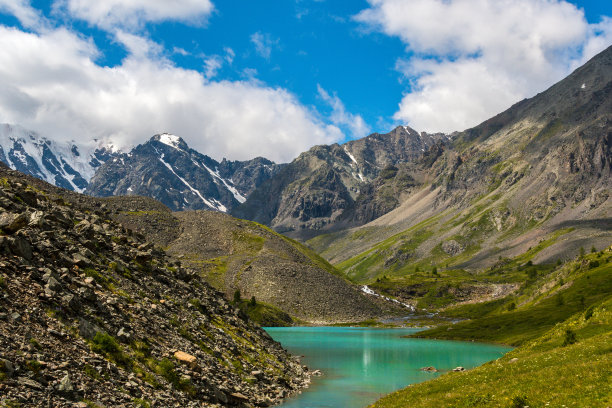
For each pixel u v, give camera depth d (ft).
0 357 87.30
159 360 135.44
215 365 163.53
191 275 261.65
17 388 82.69
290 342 494.59
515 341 465.88
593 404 85.40
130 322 145.79
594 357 127.85
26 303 112.37
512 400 100.37
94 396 96.17
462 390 132.67
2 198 164.04
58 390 89.66
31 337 101.30
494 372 149.79
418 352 405.59
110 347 119.85
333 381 248.52
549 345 193.57
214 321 222.07
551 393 99.45
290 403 180.34
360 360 348.59
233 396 146.51
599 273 620.08
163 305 183.93
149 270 214.07
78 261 157.38
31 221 160.45
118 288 165.68
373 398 202.49
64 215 196.65
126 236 238.89
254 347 229.66
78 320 121.08
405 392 161.89
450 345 471.62
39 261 136.46
